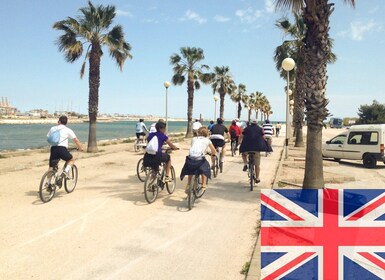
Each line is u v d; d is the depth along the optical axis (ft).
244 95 232.94
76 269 13.37
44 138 150.51
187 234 17.65
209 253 15.20
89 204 23.54
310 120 24.84
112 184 31.07
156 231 18.04
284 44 76.23
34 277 12.66
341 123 284.61
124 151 63.87
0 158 51.21
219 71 160.66
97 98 60.95
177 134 137.80
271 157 57.72
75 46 57.62
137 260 14.33
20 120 613.11
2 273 12.95
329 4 24.20
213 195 27.02
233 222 19.77
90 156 54.34
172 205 23.62
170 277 12.84
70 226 18.66
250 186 29.81
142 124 63.26
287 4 25.03
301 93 79.10
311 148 24.90
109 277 12.75
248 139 29.17
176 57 114.73
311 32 24.39
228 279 12.76
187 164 22.68
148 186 23.99
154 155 24.09
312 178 24.76
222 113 164.25
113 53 63.00
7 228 18.20
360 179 37.78
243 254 15.15
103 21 59.77
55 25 57.52
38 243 16.08
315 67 24.53
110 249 15.47
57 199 24.93
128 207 22.84
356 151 51.75
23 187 29.07
